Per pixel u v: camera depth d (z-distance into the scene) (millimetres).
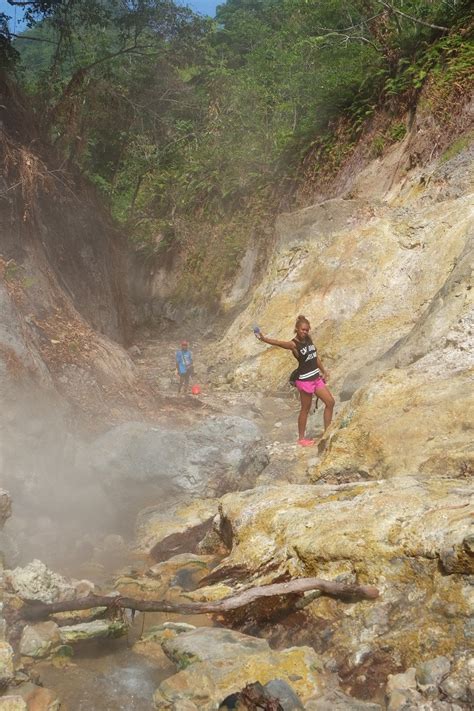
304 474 8844
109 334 19438
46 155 18203
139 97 25016
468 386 7945
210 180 28531
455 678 4273
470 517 4988
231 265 25719
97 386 11648
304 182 22953
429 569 4914
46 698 4305
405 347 10445
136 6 22500
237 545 6309
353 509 5828
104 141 25984
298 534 5812
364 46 23031
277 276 18312
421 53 19312
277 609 5316
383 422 7918
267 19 45062
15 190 13961
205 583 6027
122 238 24969
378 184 18375
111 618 5414
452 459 6926
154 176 30234
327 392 10320
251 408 13625
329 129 22438
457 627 4559
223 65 30844
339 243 16797
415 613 4797
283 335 16625
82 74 21000
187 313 26078
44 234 17328
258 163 26984
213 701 4312
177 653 4852
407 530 5164
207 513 7828
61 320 12742
